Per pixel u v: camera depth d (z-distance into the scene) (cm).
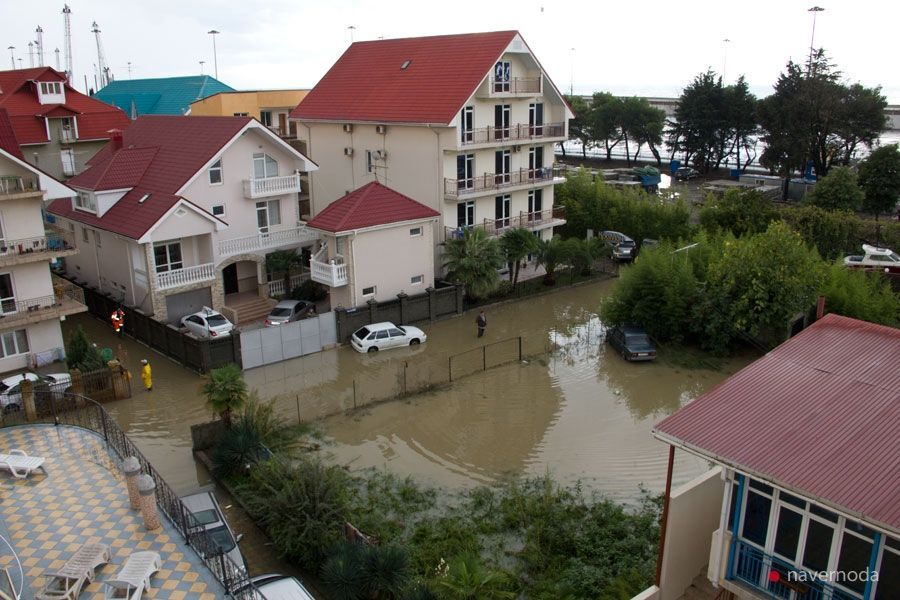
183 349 2839
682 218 4481
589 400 2617
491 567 1636
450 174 3675
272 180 3491
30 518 1424
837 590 1077
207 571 1255
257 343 2875
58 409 2320
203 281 3216
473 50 3781
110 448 1730
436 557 1656
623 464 2156
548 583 1569
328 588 1532
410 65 4003
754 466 1113
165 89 6919
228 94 5178
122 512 1447
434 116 3553
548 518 1811
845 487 1039
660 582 1338
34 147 4494
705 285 3050
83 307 2717
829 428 1186
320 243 3678
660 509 1875
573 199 4862
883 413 1209
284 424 2384
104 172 3312
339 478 1936
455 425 2417
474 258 3462
